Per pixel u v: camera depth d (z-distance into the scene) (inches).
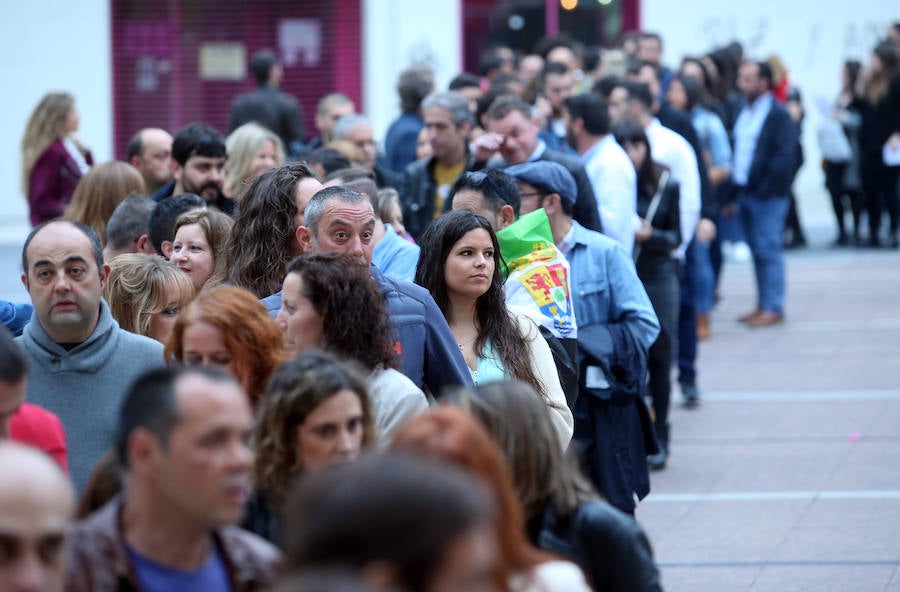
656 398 1008.2
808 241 2218.3
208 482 343.6
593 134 982.4
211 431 343.6
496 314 634.8
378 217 804.0
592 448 741.3
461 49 2372.0
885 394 1224.2
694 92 1541.6
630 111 1144.2
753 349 1445.6
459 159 1076.5
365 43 2331.4
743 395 1241.4
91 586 349.1
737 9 2422.5
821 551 800.9
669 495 934.4
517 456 409.4
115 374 553.3
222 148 946.1
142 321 639.1
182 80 2345.0
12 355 410.9
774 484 954.1
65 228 546.3
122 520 360.2
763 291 1577.3
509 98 922.1
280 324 520.1
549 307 685.9
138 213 818.2
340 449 426.9
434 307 596.4
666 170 1045.2
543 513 419.8
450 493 254.5
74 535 354.3
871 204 2087.8
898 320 1573.6
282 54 2349.9
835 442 1063.0
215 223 726.5
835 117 2073.1
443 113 1059.3
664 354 1006.4
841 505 896.3
